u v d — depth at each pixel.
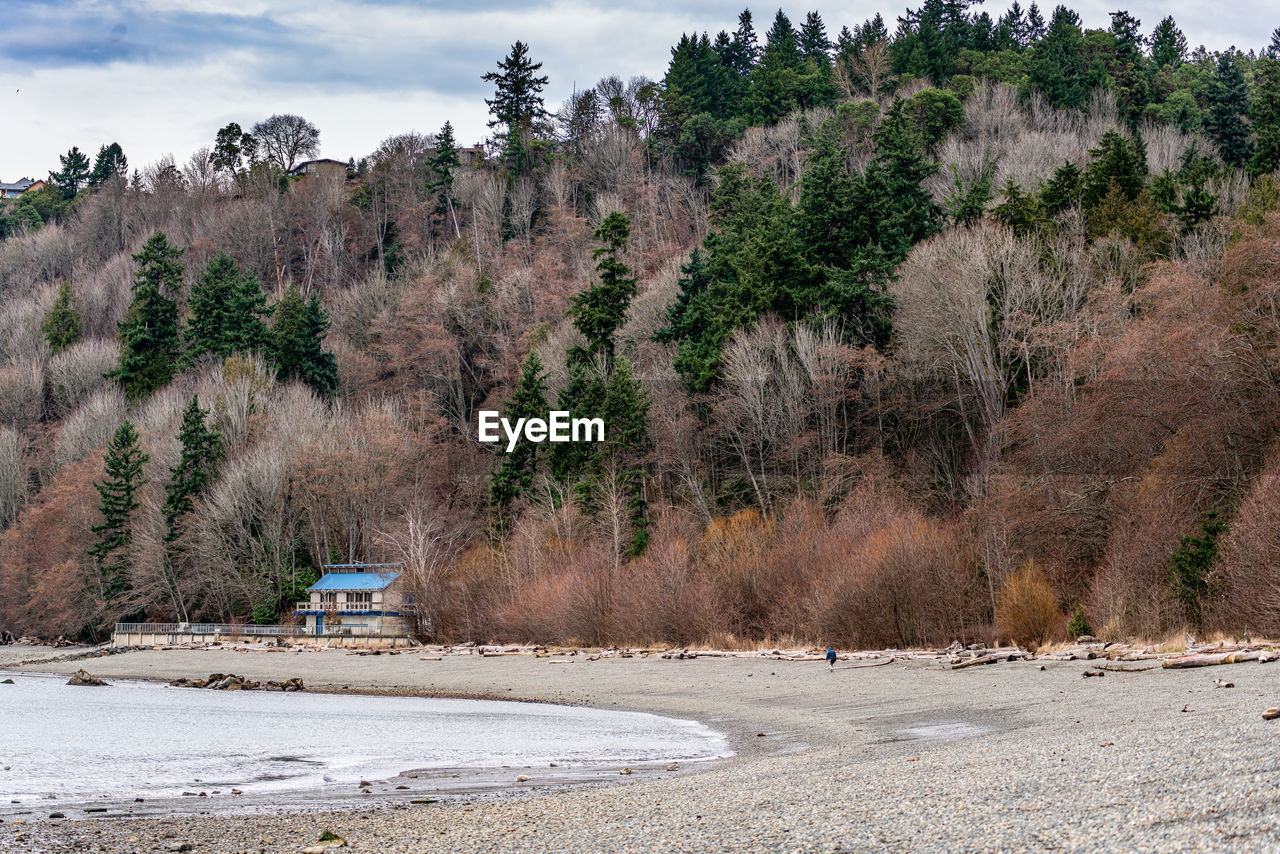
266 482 88.12
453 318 115.31
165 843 13.46
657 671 46.94
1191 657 29.22
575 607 63.19
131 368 115.00
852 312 75.94
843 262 78.19
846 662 43.91
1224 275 48.78
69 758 24.33
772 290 76.31
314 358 112.38
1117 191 72.00
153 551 88.50
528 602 67.50
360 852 12.41
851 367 72.75
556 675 49.25
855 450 73.38
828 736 23.47
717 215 106.81
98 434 107.62
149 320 118.12
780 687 37.06
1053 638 42.69
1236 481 42.09
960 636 47.03
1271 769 11.80
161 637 84.25
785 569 57.38
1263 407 43.84
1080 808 11.14
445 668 57.12
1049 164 99.38
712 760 20.48
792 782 15.59
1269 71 110.62
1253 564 34.19
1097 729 18.62
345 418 97.38
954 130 114.56
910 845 10.40
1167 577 39.50
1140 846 9.23
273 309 118.25
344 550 90.50
